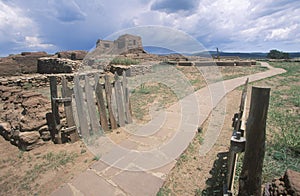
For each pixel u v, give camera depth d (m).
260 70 14.45
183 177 2.51
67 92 3.49
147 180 2.38
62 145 3.57
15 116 4.09
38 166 2.92
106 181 2.38
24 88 9.81
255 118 1.22
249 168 1.31
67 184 2.39
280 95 6.52
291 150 2.93
